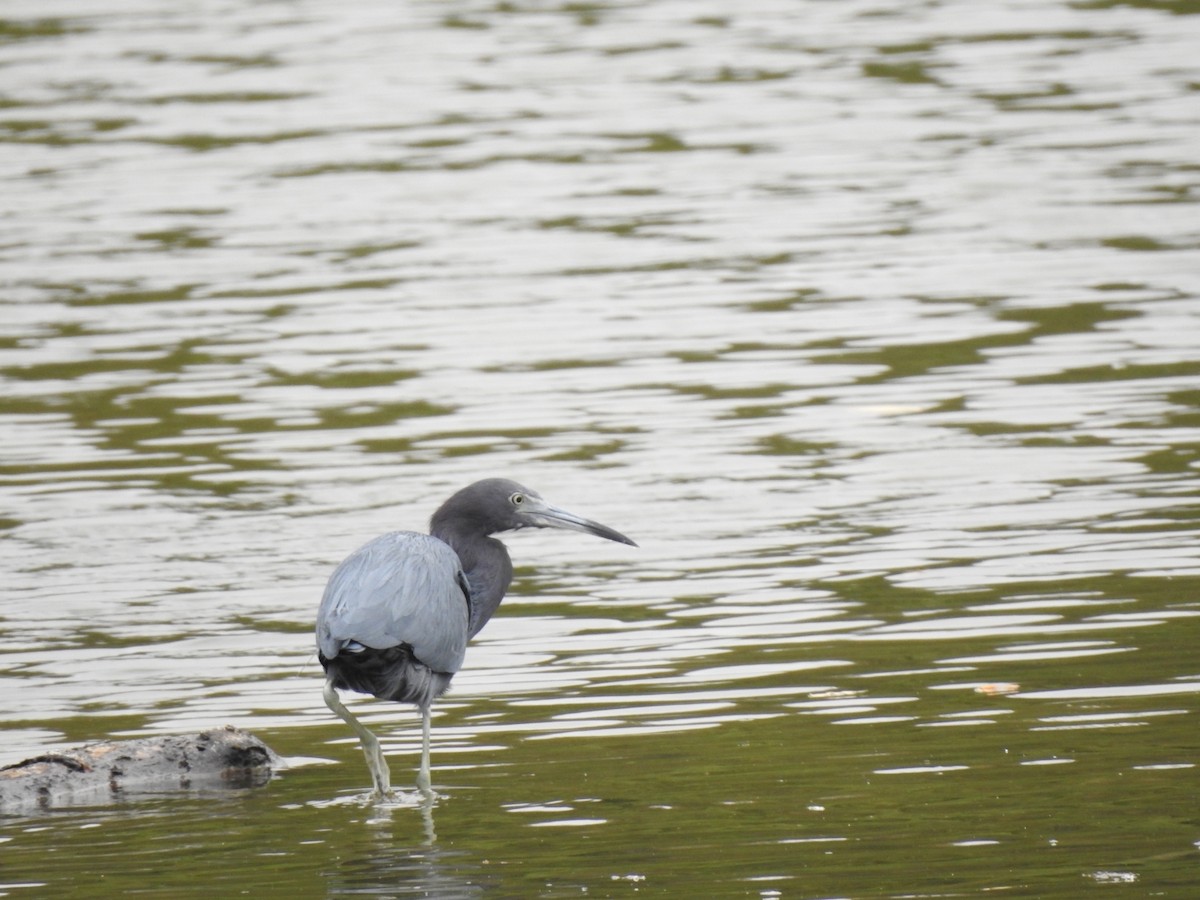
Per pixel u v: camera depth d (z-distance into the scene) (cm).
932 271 2009
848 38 3077
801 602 1200
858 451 1510
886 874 766
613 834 834
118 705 1076
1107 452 1479
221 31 3238
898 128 2572
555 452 1527
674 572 1271
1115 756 909
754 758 936
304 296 1992
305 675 1122
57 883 792
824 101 2717
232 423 1623
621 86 2831
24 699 1087
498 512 1072
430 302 1962
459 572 1015
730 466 1484
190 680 1115
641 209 2280
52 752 959
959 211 2216
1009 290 1933
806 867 779
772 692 1044
